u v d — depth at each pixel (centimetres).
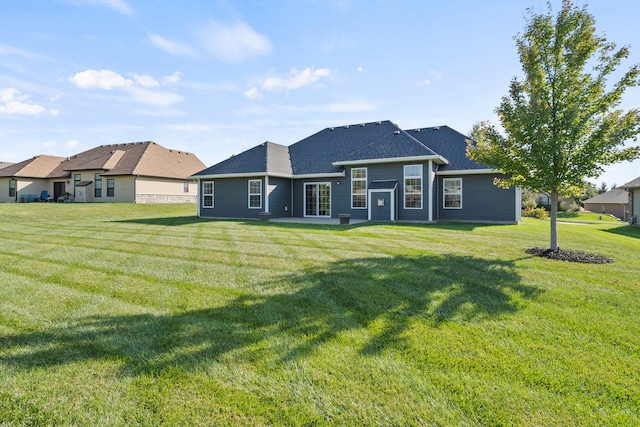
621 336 352
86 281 550
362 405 241
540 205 4288
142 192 2753
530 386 265
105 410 234
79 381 268
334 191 1841
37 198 3047
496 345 330
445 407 239
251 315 402
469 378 274
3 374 275
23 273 604
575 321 389
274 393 254
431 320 389
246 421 225
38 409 235
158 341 335
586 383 270
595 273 599
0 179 3109
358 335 349
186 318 393
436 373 280
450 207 1730
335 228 1285
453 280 546
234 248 850
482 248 838
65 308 426
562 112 776
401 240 965
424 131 2003
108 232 1203
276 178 1889
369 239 985
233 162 2014
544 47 793
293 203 2005
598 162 747
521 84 808
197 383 266
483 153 862
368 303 442
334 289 499
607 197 4662
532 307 432
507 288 508
